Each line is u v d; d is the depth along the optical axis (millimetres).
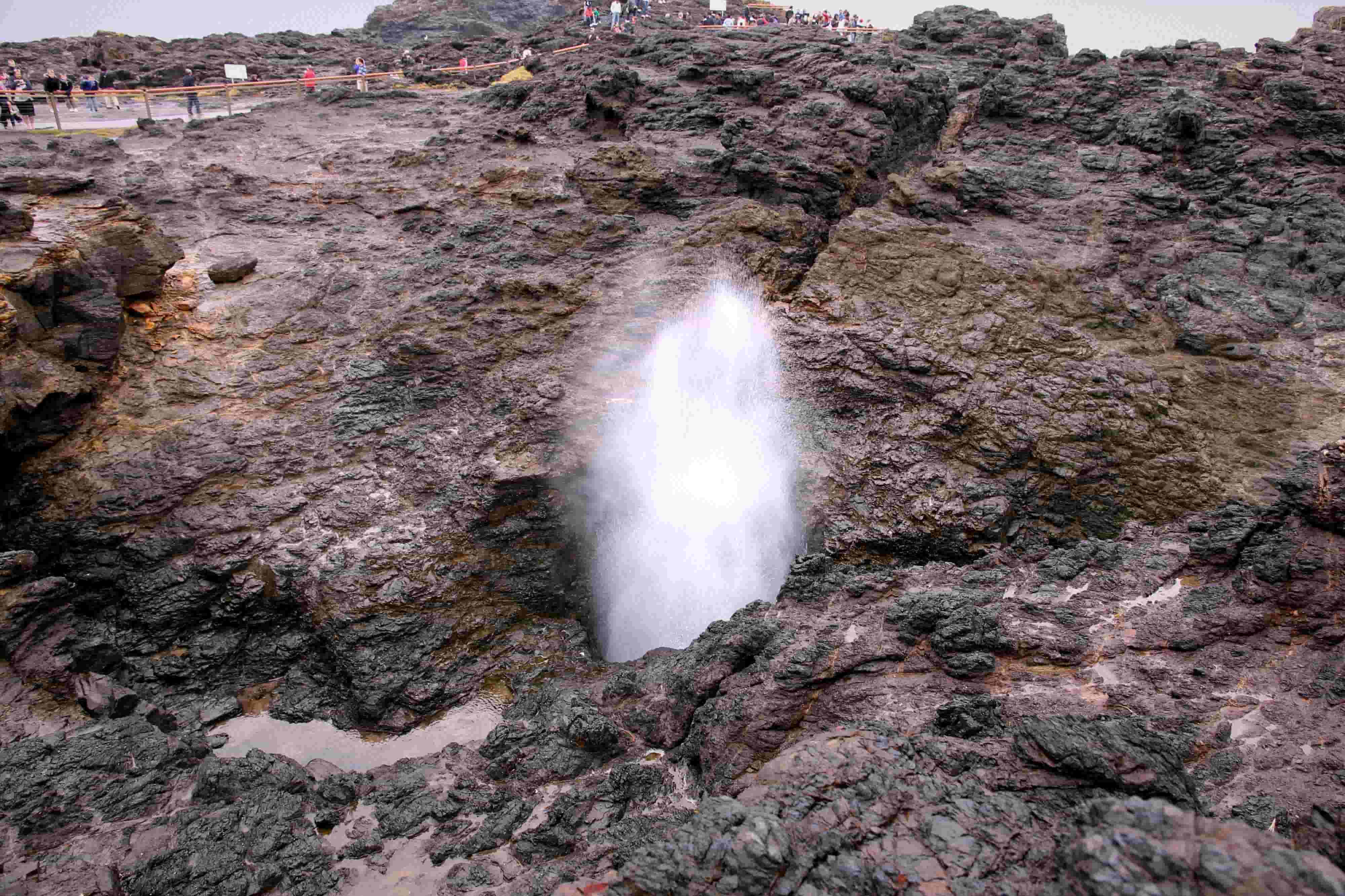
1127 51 32375
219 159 30422
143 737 14641
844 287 24094
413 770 15914
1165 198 26250
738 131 27969
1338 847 9562
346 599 18422
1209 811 10344
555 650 19312
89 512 18703
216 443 20141
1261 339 22844
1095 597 15352
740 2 67438
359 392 21875
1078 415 20969
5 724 14258
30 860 12133
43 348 19125
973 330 22781
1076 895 7504
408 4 85562
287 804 14297
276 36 65188
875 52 31125
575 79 33281
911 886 8703
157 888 12406
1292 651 13086
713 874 8977
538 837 13867
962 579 16812
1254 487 19953
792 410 22422
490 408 21797
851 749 11133
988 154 29031
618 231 25750
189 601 18375
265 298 23422
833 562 19359
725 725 14500
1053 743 10742
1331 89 28578
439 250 25484
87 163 28359
